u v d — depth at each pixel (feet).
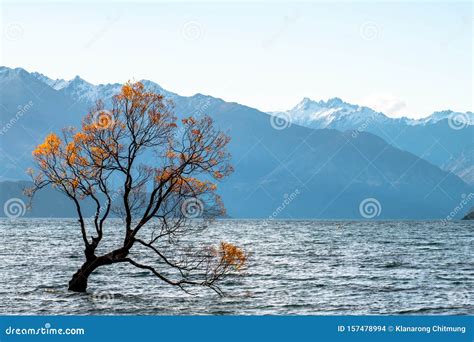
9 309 117.91
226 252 121.80
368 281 170.81
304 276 180.24
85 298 131.85
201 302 130.52
